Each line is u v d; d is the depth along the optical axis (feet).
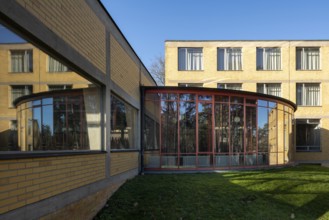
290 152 59.41
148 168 42.27
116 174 28.73
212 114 45.06
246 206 24.45
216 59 78.48
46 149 16.75
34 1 14.51
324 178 38.45
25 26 13.71
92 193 21.81
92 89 24.17
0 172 11.85
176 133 43.68
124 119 34.24
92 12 23.02
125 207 23.66
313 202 26.23
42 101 16.42
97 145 24.80
